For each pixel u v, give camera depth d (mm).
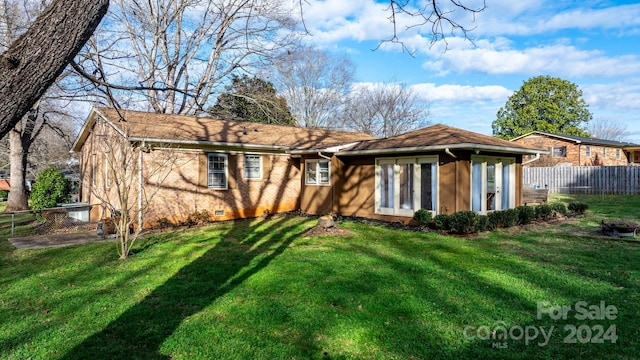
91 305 4855
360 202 13336
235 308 4664
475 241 8805
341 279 5762
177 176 12039
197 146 12516
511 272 6082
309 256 7367
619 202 17578
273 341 3791
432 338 3812
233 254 7676
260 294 5164
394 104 33000
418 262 6793
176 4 16516
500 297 4941
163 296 5160
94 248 8578
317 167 14477
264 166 14391
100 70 3525
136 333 4023
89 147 15508
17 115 2006
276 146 14250
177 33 17656
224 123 15477
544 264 6578
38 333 4059
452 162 10664
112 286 5676
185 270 6469
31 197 13992
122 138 8555
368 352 3555
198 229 11266
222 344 3744
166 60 15562
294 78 32781
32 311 4723
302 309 4582
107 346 3752
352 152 12859
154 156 11453
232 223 12516
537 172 25062
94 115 13492
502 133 43844
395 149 11406
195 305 4816
